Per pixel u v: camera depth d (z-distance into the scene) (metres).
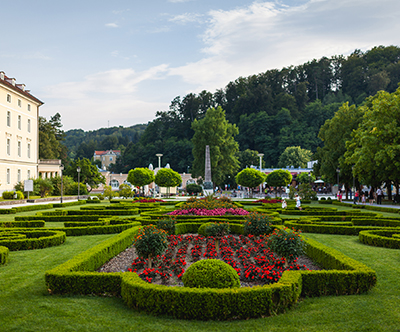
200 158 73.62
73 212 24.92
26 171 50.94
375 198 44.00
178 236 15.42
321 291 7.86
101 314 6.54
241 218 20.27
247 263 10.50
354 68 117.50
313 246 11.50
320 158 49.00
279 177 47.84
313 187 79.31
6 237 13.24
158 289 6.66
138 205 30.81
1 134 43.72
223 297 6.48
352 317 6.53
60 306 6.83
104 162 155.00
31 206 28.78
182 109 128.38
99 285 7.67
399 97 32.44
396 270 9.95
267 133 108.31
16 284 8.30
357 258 11.56
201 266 7.34
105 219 19.50
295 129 102.06
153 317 6.52
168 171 51.06
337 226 17.27
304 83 121.56
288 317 6.59
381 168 33.62
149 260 10.30
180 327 6.09
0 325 5.91
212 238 14.60
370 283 7.91
